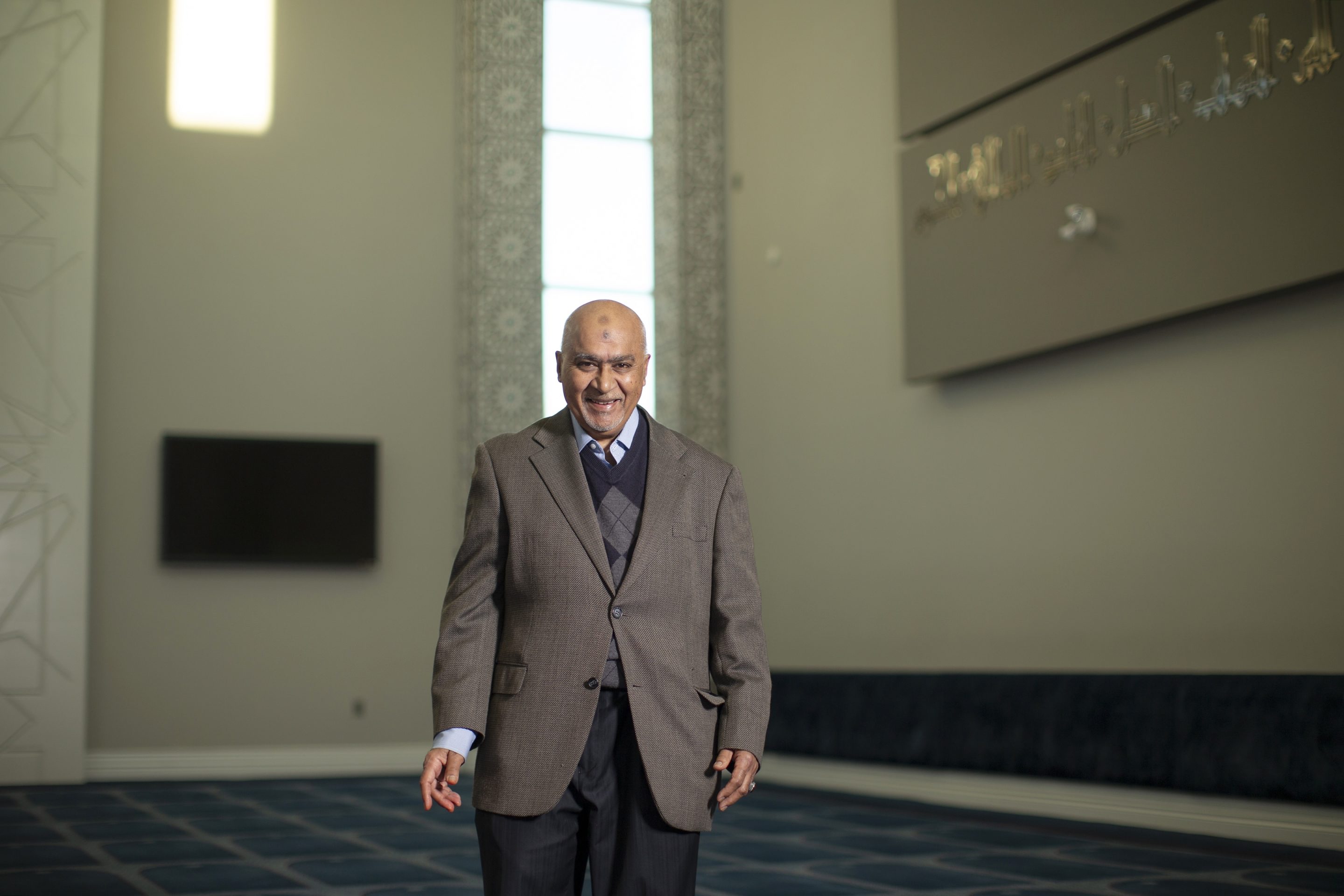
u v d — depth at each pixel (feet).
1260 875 15.29
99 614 29.53
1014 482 23.24
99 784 28.09
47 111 29.07
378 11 32.89
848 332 27.89
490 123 32.32
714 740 7.14
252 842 18.60
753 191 31.42
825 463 28.48
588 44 33.73
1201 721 18.58
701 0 32.68
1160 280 19.60
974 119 23.71
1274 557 18.34
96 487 29.78
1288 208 17.66
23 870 15.93
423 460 32.12
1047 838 19.07
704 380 31.71
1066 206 21.44
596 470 7.28
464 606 7.18
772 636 29.84
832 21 28.76
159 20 31.32
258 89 31.86
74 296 28.84
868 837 19.33
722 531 7.45
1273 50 17.95
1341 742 16.69
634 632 6.96
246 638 30.48
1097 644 21.29
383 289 32.24
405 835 19.38
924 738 23.91
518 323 31.94
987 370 23.91
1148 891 14.28
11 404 28.25
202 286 30.99
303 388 31.42
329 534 30.99
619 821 6.93
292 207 31.81
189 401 30.60
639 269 33.42
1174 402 20.01
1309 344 17.93
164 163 31.04
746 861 16.89
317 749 30.60
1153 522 20.33
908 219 25.38
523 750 6.82
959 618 24.44
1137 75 20.17
